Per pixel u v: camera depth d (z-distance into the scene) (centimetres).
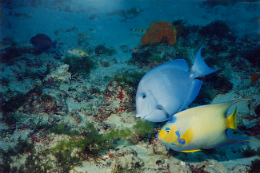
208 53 255
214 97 197
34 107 177
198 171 131
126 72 221
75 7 436
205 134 87
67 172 138
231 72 227
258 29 304
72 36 311
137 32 321
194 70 92
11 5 392
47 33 316
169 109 90
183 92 92
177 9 412
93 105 186
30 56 239
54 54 254
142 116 85
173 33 262
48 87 186
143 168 137
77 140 156
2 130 166
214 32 285
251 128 170
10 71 209
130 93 176
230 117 85
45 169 138
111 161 147
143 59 242
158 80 87
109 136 162
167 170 131
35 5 406
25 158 148
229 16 351
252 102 185
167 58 246
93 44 290
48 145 154
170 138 90
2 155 147
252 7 375
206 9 392
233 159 150
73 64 224
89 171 139
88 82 211
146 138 163
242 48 261
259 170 128
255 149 159
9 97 184
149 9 430
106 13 420
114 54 266
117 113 175
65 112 176
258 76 205
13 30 308
